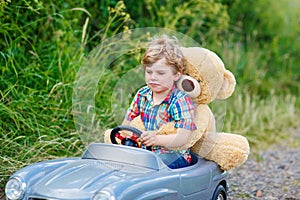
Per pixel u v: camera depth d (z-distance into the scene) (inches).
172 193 156.6
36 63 262.5
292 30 478.3
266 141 340.5
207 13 377.4
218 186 186.2
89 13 283.0
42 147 220.4
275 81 441.4
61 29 278.4
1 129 224.5
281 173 271.3
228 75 189.2
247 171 272.4
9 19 259.1
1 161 214.1
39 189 148.8
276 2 469.4
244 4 437.7
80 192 144.1
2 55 246.7
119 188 143.1
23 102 234.5
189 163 177.9
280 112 395.2
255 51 435.5
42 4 268.8
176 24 348.8
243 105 372.5
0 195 204.7
